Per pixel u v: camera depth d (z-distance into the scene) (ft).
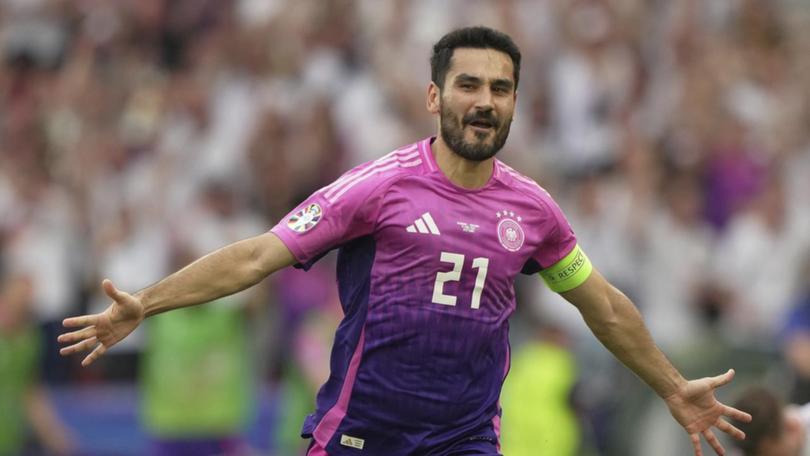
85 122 163.94
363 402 56.59
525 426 123.03
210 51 168.25
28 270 136.98
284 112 154.81
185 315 123.44
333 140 151.02
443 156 56.59
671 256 142.82
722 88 157.07
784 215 144.36
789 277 141.08
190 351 123.54
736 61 160.35
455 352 55.98
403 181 56.13
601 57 158.30
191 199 147.33
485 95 55.31
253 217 148.97
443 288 55.72
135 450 131.95
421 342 55.77
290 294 133.18
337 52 160.35
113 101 166.40
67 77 168.45
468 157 55.57
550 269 58.90
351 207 55.62
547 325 123.75
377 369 56.24
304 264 56.03
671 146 153.38
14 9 177.99
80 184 153.28
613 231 141.69
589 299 59.67
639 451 125.90
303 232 55.52
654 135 154.71
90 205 152.15
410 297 55.67
